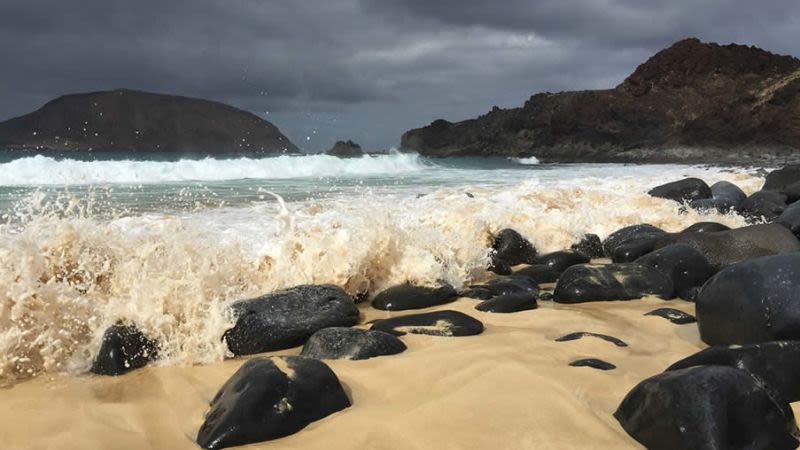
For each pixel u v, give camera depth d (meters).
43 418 2.45
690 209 8.55
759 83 46.91
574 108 52.97
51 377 2.94
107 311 3.26
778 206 8.79
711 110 45.47
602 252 6.62
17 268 3.33
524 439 2.16
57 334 3.10
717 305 3.31
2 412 2.50
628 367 2.95
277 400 2.34
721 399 2.14
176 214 7.69
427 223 5.97
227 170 17.09
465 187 13.18
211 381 2.89
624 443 2.16
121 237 4.06
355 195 11.04
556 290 4.59
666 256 4.91
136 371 3.03
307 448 2.17
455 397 2.47
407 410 2.44
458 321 3.60
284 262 4.32
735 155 43.38
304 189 12.59
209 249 4.11
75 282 3.67
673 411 2.15
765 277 3.17
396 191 12.11
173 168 15.98
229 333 3.34
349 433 2.25
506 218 6.75
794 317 2.98
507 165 35.00
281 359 2.62
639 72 52.47
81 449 2.18
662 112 49.34
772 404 2.21
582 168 29.16
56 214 4.19
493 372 2.71
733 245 5.45
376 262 4.62
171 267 3.62
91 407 2.58
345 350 3.11
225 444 2.21
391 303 4.28
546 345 3.27
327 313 3.69
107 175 14.68
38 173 13.61
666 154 46.22
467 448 2.11
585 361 2.96
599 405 2.47
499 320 3.93
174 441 2.29
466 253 5.20
